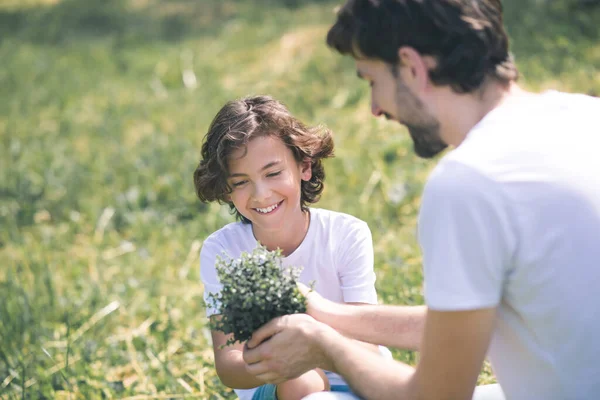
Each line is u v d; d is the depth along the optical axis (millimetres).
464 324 2123
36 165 7691
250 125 2973
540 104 2242
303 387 2834
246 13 13078
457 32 2184
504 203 2078
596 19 8734
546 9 9180
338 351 2449
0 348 4332
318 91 8727
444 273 2107
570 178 2102
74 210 6730
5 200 6973
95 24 14281
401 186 6031
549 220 2084
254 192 3000
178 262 5641
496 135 2154
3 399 3953
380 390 2350
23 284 5172
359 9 2266
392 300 4273
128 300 5082
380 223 5602
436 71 2221
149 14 14406
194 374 4145
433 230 2121
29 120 9461
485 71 2230
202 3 14453
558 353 2164
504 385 2305
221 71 10430
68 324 4320
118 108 9516
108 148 8156
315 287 3213
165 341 4477
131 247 5934
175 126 8547
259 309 2590
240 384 3021
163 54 11719
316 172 3299
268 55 10578
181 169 7043
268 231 3162
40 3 16266
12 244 6148
